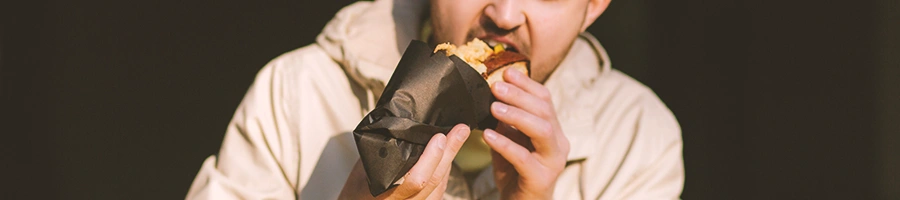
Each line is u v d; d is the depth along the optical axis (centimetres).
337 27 209
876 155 344
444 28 184
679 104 357
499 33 179
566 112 207
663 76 358
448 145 149
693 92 356
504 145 164
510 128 177
